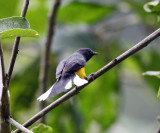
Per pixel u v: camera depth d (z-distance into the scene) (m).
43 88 10.52
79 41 13.16
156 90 12.73
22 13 5.91
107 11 13.87
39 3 13.50
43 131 6.64
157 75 6.94
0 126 5.29
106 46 13.44
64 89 7.14
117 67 13.62
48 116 12.57
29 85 12.85
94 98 13.58
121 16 14.12
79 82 6.54
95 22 13.98
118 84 13.69
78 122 12.80
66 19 13.70
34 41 13.41
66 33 13.25
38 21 13.62
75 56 8.51
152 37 6.20
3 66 4.99
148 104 15.32
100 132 13.64
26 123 5.95
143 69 13.35
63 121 12.70
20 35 5.16
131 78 14.40
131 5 13.16
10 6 12.89
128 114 15.17
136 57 13.37
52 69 12.77
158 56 13.03
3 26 5.42
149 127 14.92
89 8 13.57
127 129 14.59
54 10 10.75
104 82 13.60
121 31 13.89
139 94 15.64
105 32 13.70
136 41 13.77
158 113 15.30
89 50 10.05
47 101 11.91
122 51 13.60
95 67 13.28
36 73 12.90
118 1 13.60
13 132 5.81
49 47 10.70
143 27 13.70
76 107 12.88
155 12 7.55
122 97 14.23
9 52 12.71
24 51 13.15
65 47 12.94
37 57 13.02
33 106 12.75
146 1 12.95
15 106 12.66
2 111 5.27
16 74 12.80
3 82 5.08
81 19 13.87
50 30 10.69
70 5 13.26
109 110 13.64
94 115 13.57
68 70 7.89
